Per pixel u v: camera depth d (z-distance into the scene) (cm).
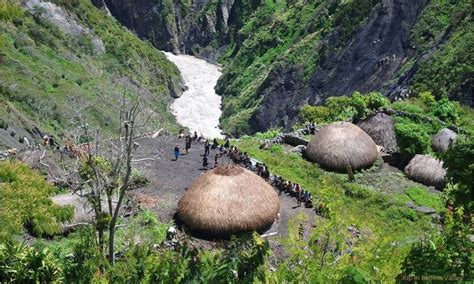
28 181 2789
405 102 5112
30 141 5312
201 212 2666
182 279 1233
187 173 3512
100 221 2056
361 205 3362
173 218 2864
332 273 1109
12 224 2430
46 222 2497
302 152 4106
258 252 1088
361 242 1271
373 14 10162
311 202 3102
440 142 3972
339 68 10162
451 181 1071
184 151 3941
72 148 2802
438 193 3578
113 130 6375
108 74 10288
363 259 1196
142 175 3212
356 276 1036
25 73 7844
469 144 1055
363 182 3691
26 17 10106
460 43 7231
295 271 1156
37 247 2134
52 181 2931
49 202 2647
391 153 4141
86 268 1836
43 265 1891
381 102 4619
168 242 2495
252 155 3953
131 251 1936
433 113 4697
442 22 8938
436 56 7350
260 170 3469
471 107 6125
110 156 2641
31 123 6116
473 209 1048
